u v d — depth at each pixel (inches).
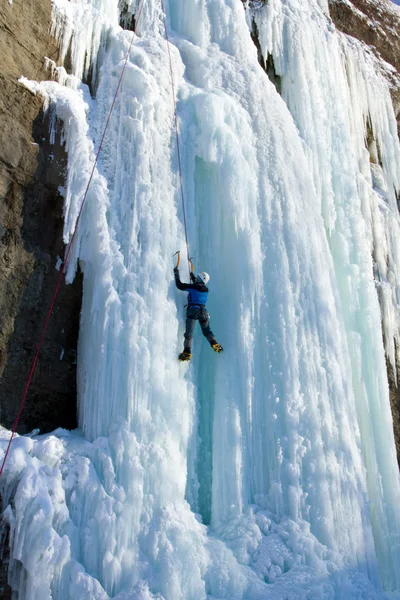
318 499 311.4
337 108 496.7
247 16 470.9
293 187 388.2
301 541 291.4
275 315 341.7
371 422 389.4
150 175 323.9
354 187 467.8
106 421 273.3
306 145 445.7
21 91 297.6
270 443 314.5
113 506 249.4
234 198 344.8
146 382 281.6
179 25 426.3
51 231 300.7
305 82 470.0
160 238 314.3
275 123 401.1
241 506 293.0
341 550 308.7
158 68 360.2
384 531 358.9
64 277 299.4
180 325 309.7
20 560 220.5
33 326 285.0
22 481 229.8
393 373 456.4
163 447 275.7
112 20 382.6
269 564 278.7
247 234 343.6
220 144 352.5
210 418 317.7
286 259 358.9
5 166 282.8
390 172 570.3
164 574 245.0
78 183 301.9
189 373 309.0
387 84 596.1
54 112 312.7
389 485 377.4
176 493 272.1
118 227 304.3
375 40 618.8
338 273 429.1
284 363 332.2
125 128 326.6
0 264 275.3
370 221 491.5
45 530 225.0
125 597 232.2
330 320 368.5
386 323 464.8
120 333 284.2
